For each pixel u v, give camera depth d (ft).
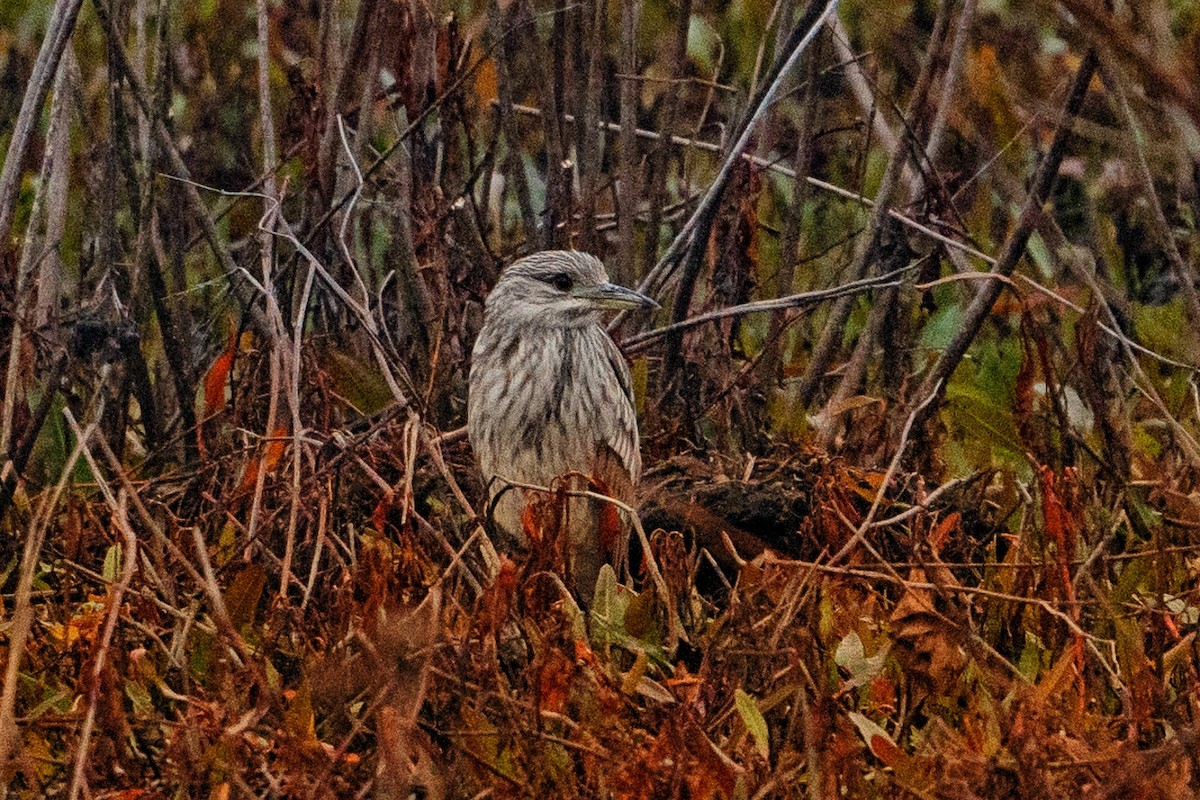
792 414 37.27
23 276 34.32
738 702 24.61
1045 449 34.06
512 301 35.01
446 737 25.05
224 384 33.63
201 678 27.84
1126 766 22.95
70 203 43.93
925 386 36.40
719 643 27.12
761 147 42.83
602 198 47.42
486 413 34.91
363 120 36.91
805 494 33.63
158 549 28.43
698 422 38.06
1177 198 42.39
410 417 31.35
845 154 48.34
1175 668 28.55
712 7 50.21
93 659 25.03
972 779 23.90
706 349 38.37
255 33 51.67
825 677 25.86
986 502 34.91
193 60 48.88
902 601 26.84
